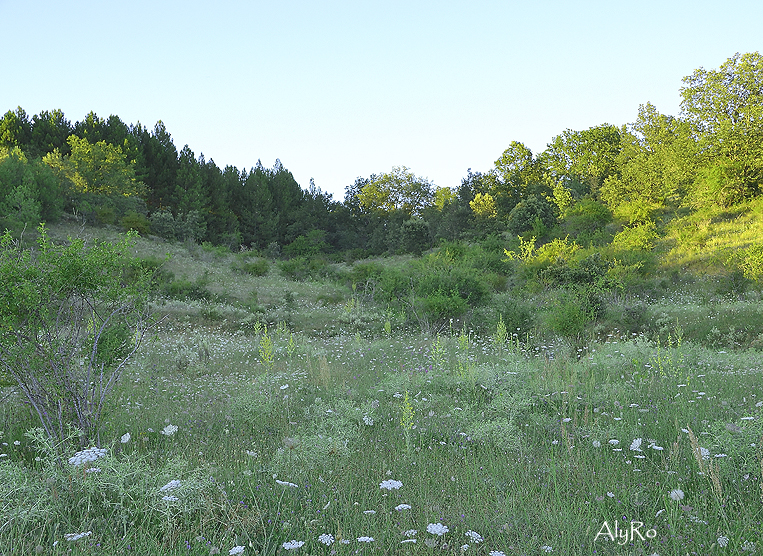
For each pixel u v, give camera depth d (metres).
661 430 5.68
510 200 57.53
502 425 5.80
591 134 60.47
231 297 27.23
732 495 3.91
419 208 87.31
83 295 5.59
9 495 3.83
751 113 36.06
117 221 50.94
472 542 3.31
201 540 3.38
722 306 17.08
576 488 4.26
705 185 36.78
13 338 5.21
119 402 7.52
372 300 25.89
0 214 37.75
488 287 22.47
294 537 3.53
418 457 5.22
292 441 4.98
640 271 25.11
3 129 59.88
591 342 13.34
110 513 3.81
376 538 3.46
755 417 5.31
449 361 11.67
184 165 65.81
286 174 86.19
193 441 5.93
